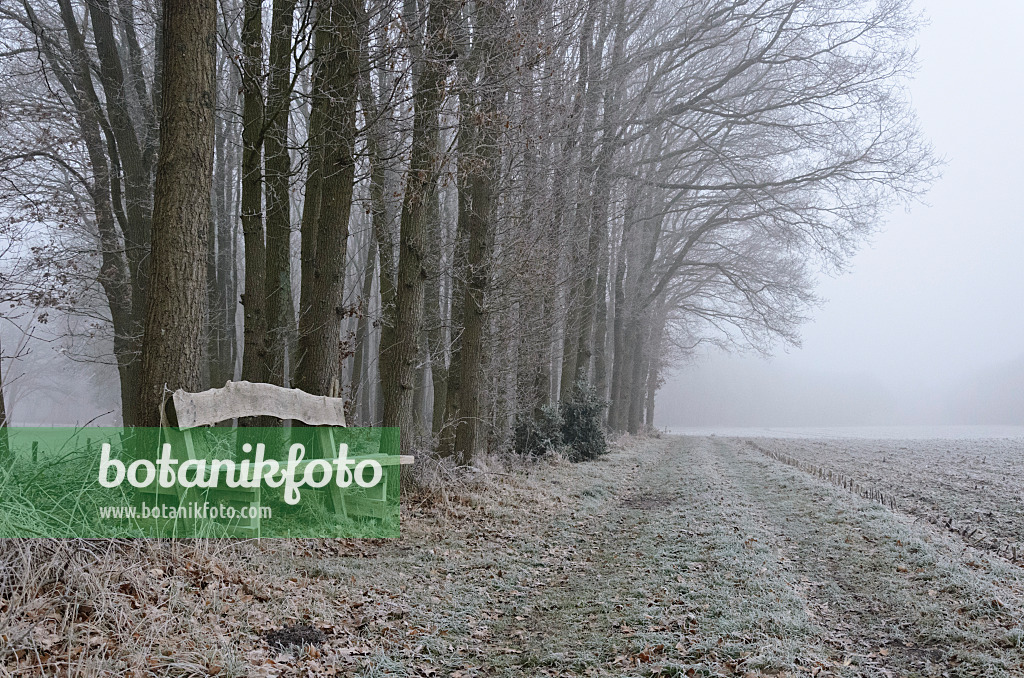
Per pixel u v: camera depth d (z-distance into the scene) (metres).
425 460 11.32
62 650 4.09
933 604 6.45
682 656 5.29
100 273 14.72
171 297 6.44
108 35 14.45
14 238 14.03
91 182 15.60
